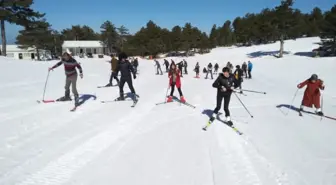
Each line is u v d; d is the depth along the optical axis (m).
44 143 5.25
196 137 5.86
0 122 6.39
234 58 48.16
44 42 55.75
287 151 5.09
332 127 6.70
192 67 38.12
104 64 33.47
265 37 75.62
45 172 4.13
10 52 66.56
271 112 8.38
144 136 5.85
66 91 9.12
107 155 4.79
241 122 7.14
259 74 24.28
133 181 3.93
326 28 36.53
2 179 3.87
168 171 4.25
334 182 3.92
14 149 4.91
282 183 3.90
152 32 78.69
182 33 76.00
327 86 14.12
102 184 3.83
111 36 83.44
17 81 13.55
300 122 7.17
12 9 34.28
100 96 10.52
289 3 44.34
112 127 6.40
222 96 6.71
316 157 4.80
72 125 6.46
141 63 45.12
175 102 9.84
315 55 36.69
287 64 29.14
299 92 13.04
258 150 5.14
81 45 81.50
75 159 4.60
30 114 7.23
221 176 4.11
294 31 45.38
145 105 9.14
